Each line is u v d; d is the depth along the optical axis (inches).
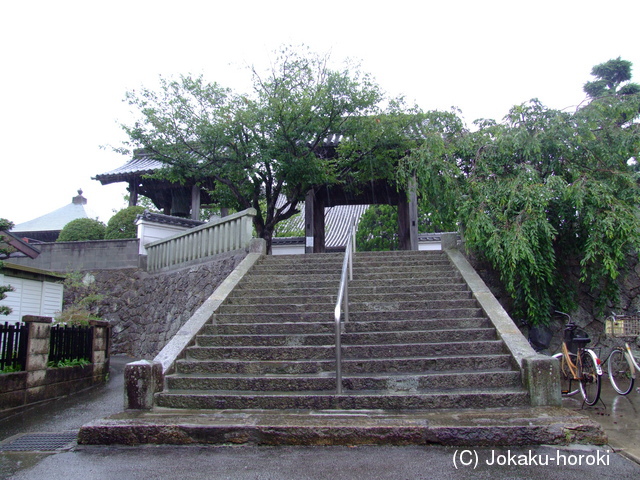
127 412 188.9
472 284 291.0
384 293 295.1
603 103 302.2
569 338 241.0
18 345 238.1
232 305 287.1
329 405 189.2
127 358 435.8
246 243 368.5
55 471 141.1
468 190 305.3
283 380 205.3
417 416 174.7
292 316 272.2
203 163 463.8
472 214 291.0
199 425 165.9
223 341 247.9
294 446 161.0
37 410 227.8
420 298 288.8
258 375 218.2
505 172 314.5
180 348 233.6
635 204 286.2
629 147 289.9
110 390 282.0
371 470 137.7
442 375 202.1
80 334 293.6
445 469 137.8
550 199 291.4
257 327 258.5
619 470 136.4
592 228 276.5
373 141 442.3
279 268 348.5
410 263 344.8
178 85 445.4
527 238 271.3
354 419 171.2
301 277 327.6
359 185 539.8
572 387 251.6
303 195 475.8
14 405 226.4
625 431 173.2
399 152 451.5
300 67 446.0
